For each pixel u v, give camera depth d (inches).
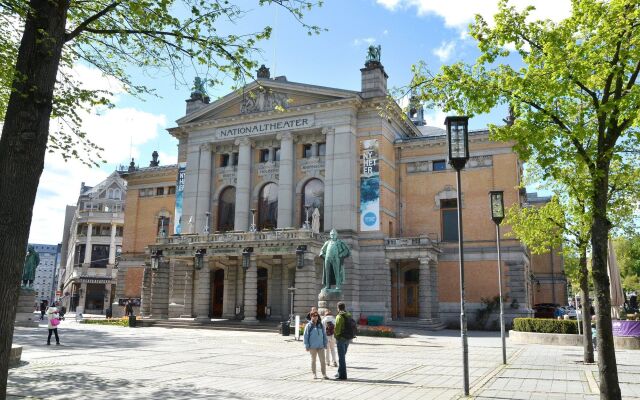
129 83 512.4
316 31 472.4
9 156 342.6
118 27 474.9
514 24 484.1
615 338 1046.4
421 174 1945.1
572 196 722.8
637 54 418.6
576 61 435.5
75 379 587.2
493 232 1802.4
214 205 2081.7
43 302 2146.9
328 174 1847.9
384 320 1721.2
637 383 585.0
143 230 2536.9
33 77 357.7
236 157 2097.7
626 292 2484.0
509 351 959.0
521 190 1989.4
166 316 1811.0
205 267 1734.7
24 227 340.5
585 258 809.5
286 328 1314.0
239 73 474.0
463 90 492.1
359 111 1893.5
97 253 3501.5
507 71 489.7
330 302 1269.7
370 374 644.7
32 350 900.6
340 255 1302.9
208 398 481.7
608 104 412.5
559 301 2578.7
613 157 439.5
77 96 517.7
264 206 1998.0
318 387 546.0
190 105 2300.7
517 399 481.1
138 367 702.5
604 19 429.1
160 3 437.1
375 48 1942.7
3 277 327.3
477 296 1784.0
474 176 1867.6
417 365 737.6
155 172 2546.8
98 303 3408.0
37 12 370.0
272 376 627.2
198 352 912.9
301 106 1915.6
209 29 460.4
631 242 2145.7
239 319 1835.6
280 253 1615.4
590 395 501.4
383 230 1811.0
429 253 1722.4
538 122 479.5
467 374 502.0
